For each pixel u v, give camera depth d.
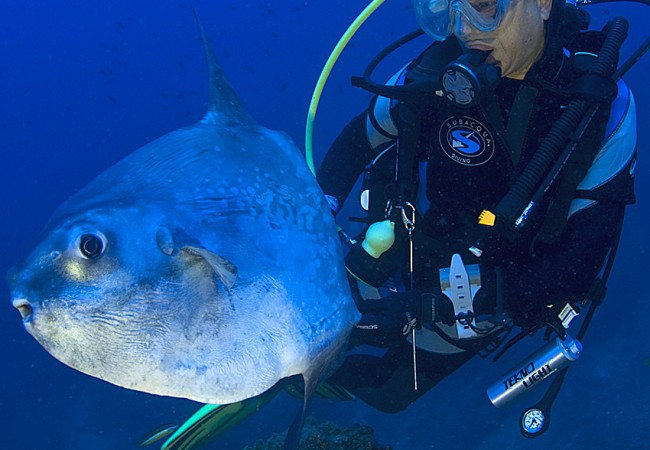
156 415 9.31
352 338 2.17
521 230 2.12
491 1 1.83
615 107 2.06
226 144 1.25
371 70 2.39
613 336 8.66
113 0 68.00
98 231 1.03
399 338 2.18
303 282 1.25
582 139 1.92
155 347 1.06
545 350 2.21
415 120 2.16
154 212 1.09
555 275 1.96
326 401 8.42
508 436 7.41
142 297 1.05
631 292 9.56
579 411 7.44
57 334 1.03
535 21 1.90
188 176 1.18
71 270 1.02
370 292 2.55
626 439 6.62
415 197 2.27
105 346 1.04
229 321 1.13
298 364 1.23
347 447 2.96
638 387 7.38
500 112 2.07
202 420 2.28
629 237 11.53
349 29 2.21
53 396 10.71
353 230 9.16
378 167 2.45
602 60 2.01
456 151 2.17
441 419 8.00
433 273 2.38
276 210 1.25
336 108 43.53
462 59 1.88
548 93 2.02
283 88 10.77
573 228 2.03
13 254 37.97
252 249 1.18
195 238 1.11
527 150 2.09
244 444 7.62
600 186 1.99
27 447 9.72
